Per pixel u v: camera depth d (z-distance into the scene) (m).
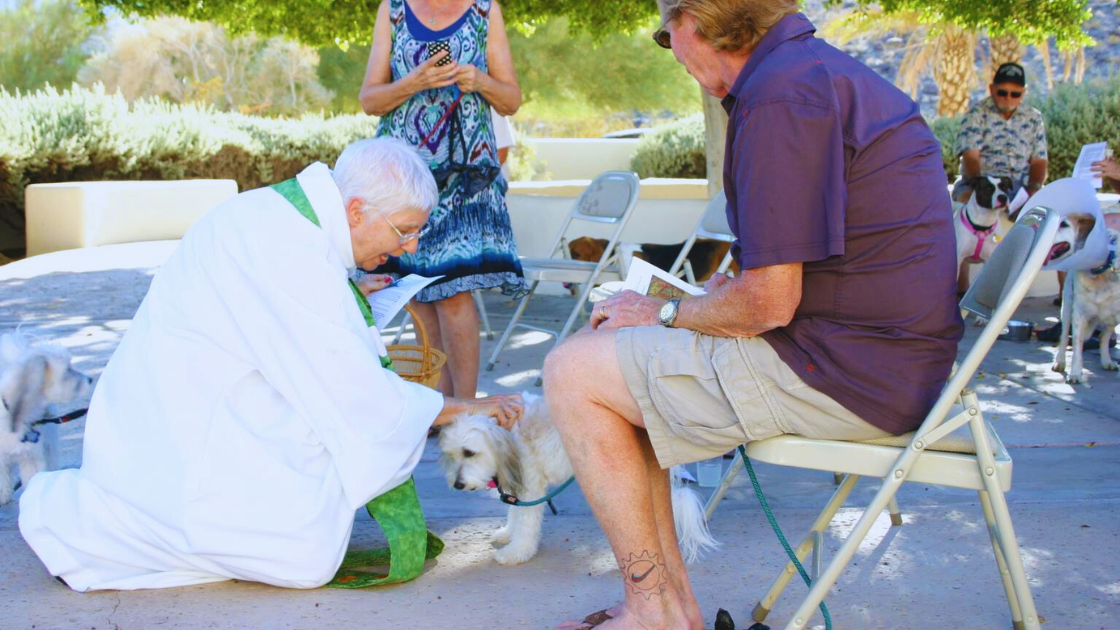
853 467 2.22
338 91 25.14
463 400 3.06
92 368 5.57
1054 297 8.04
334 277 2.74
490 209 4.21
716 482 3.74
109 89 26.44
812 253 2.08
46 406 3.49
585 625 2.47
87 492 2.78
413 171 2.84
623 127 31.94
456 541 3.24
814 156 2.07
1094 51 20.48
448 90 4.12
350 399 2.71
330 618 2.63
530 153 19.34
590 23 8.98
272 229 2.72
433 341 4.56
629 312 2.46
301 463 2.74
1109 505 3.42
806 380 2.18
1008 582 2.49
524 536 3.03
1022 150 7.46
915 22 16.19
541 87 21.97
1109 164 5.83
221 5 8.79
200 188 13.21
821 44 2.21
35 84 24.09
